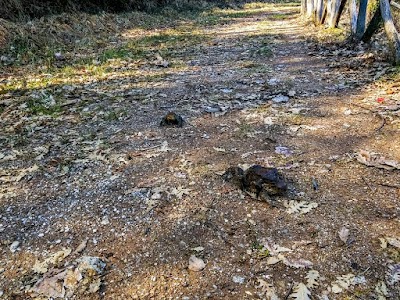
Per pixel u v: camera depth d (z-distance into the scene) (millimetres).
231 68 5906
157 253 2111
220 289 1876
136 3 11984
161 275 1969
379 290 1827
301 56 6445
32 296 1881
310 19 10336
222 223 2314
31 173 2967
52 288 1917
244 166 2887
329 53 6270
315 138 3301
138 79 5473
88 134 3641
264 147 3189
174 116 3725
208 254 2090
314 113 3836
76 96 4773
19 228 2355
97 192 2676
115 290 1896
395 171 2723
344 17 9008
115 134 3604
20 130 3795
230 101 4336
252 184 2527
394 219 2270
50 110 4309
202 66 6129
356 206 2400
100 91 4961
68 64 6277
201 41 8328
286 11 14781
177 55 6980
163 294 1860
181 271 1988
